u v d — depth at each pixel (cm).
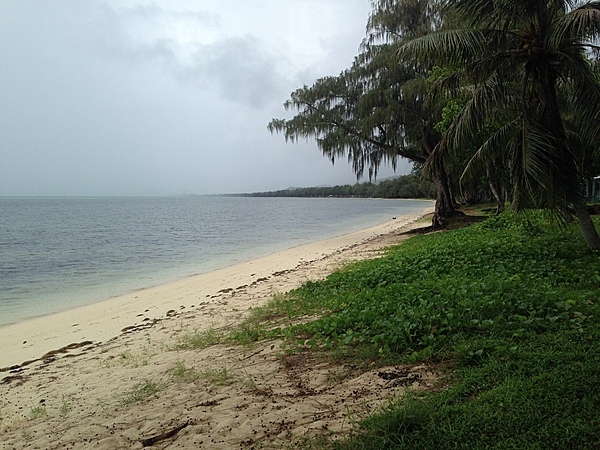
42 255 2577
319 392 500
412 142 2464
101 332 1071
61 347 966
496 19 1112
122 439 453
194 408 509
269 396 511
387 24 2509
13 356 925
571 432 323
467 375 452
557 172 1077
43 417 565
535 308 627
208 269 2072
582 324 548
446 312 639
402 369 512
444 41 1084
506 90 1110
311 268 1767
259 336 794
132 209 10200
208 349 783
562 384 391
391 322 646
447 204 2955
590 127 1037
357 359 572
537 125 1081
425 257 1296
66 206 11781
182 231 4284
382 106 2381
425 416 378
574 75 1040
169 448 418
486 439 335
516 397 383
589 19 904
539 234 1502
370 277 1145
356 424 397
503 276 898
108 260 2384
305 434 400
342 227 4628
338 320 735
